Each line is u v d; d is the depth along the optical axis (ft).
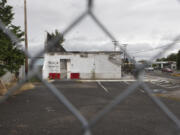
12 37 3.73
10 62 31.96
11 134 14.38
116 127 15.87
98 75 82.07
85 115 19.56
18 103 26.48
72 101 28.19
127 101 27.76
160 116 19.26
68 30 3.35
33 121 17.80
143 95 33.42
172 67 228.84
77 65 82.07
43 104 25.77
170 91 39.45
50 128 15.76
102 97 32.12
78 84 57.47
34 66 3.52
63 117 19.17
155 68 248.73
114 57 82.23
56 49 84.84
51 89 3.71
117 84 57.67
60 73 80.79
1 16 30.45
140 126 16.11
